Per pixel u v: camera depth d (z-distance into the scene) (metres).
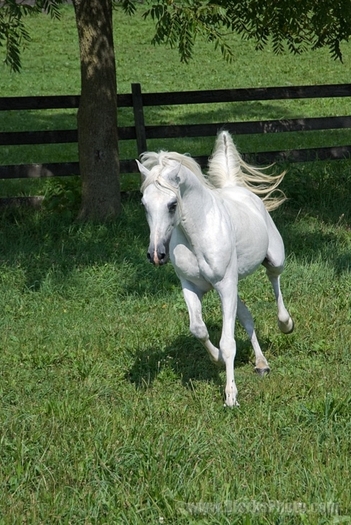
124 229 14.09
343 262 12.76
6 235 14.16
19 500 6.37
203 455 7.06
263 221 8.94
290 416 7.91
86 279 12.21
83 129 14.35
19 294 11.91
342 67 32.31
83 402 8.23
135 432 7.36
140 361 9.51
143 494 6.42
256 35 16.36
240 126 16.50
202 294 8.38
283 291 11.80
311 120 16.77
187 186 7.43
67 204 15.12
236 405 8.13
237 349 9.94
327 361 9.55
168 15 12.63
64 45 36.03
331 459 6.90
